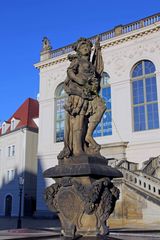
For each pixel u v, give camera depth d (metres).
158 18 34.09
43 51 43.97
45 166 40.97
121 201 24.08
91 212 7.44
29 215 45.72
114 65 36.44
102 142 35.41
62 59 41.69
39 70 44.25
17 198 47.22
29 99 55.50
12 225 28.41
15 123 51.75
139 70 34.84
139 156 32.72
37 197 40.91
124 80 35.41
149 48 34.19
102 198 7.52
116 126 34.91
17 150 49.38
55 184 8.02
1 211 49.34
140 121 33.69
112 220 24.02
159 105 32.47
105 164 8.23
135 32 35.06
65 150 8.23
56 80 42.09
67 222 7.60
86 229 7.44
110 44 37.03
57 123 41.16
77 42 9.05
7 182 49.78
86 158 7.83
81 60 8.83
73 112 8.37
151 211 22.66
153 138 32.25
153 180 23.81
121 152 33.47
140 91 34.34
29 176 47.72
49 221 33.88
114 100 35.69
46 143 41.44
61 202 7.77
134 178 24.08
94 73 8.77
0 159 52.59
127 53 35.75
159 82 32.88
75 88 8.48
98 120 8.55
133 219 23.31
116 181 24.58
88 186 7.51
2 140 53.03
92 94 8.58
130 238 11.95
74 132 8.34
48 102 42.31
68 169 7.75
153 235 13.91
